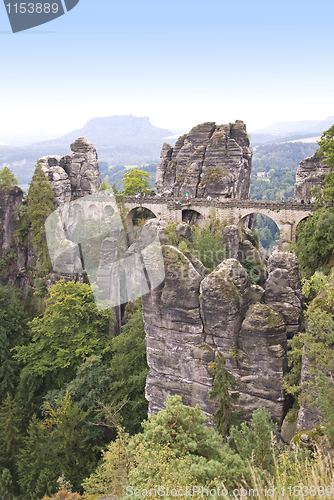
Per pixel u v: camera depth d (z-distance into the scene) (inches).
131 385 1517.0
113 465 914.7
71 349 1729.8
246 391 1056.8
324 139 1916.8
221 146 2938.0
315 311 926.4
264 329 1023.6
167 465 657.6
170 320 1133.1
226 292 1042.1
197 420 772.6
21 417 1622.8
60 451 1369.3
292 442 770.8
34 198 2586.1
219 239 2258.9
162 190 3398.1
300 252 1940.2
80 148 3270.2
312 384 899.4
